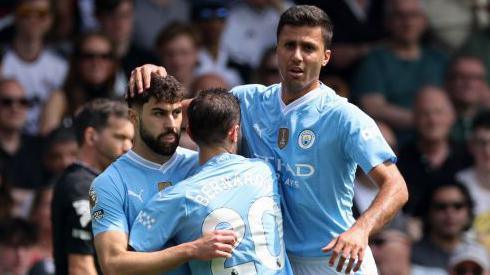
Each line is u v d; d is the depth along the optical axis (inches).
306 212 883.4
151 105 864.9
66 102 1539.1
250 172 863.7
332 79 1656.0
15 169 1480.1
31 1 1587.1
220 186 855.1
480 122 1576.0
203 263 852.6
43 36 1603.1
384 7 1713.8
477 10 1772.9
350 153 866.1
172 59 1581.0
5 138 1504.7
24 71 1583.4
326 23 876.6
